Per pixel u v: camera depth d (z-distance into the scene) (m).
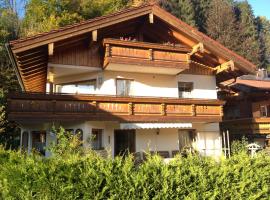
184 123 19.48
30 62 18.03
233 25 69.94
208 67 22.83
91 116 17.19
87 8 42.88
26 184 6.74
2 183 7.38
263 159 8.94
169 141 20.75
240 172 8.38
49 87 19.66
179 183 7.54
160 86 21.12
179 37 20.75
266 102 28.95
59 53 18.48
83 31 17.11
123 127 18.08
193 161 8.10
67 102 16.84
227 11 70.94
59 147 10.25
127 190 7.04
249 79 37.62
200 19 72.00
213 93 22.72
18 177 6.82
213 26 68.88
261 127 25.58
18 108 15.96
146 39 21.56
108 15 17.72
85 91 19.98
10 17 47.94
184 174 7.69
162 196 7.25
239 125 28.06
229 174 8.13
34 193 6.79
